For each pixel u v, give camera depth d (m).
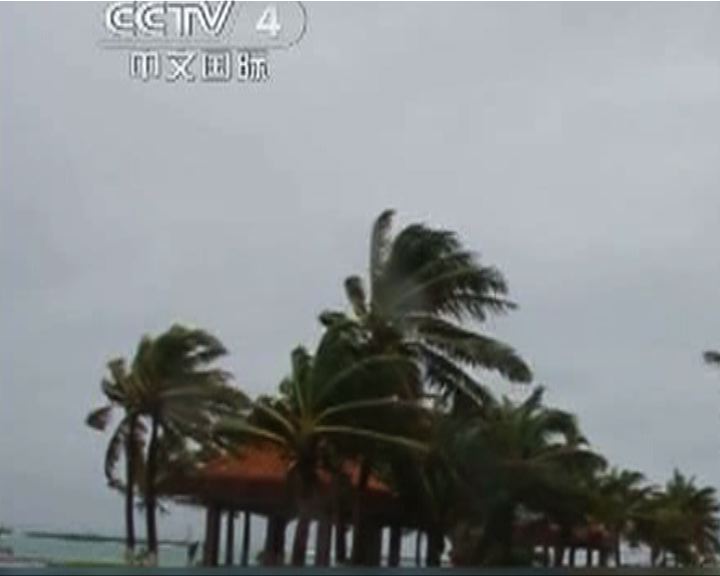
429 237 45.41
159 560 48.25
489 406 47.19
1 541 76.56
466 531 50.69
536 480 49.56
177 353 48.59
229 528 50.06
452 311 45.62
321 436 42.44
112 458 49.75
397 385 42.19
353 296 45.50
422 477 45.53
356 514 44.62
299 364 43.47
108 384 49.84
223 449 46.31
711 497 95.19
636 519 81.44
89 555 64.62
